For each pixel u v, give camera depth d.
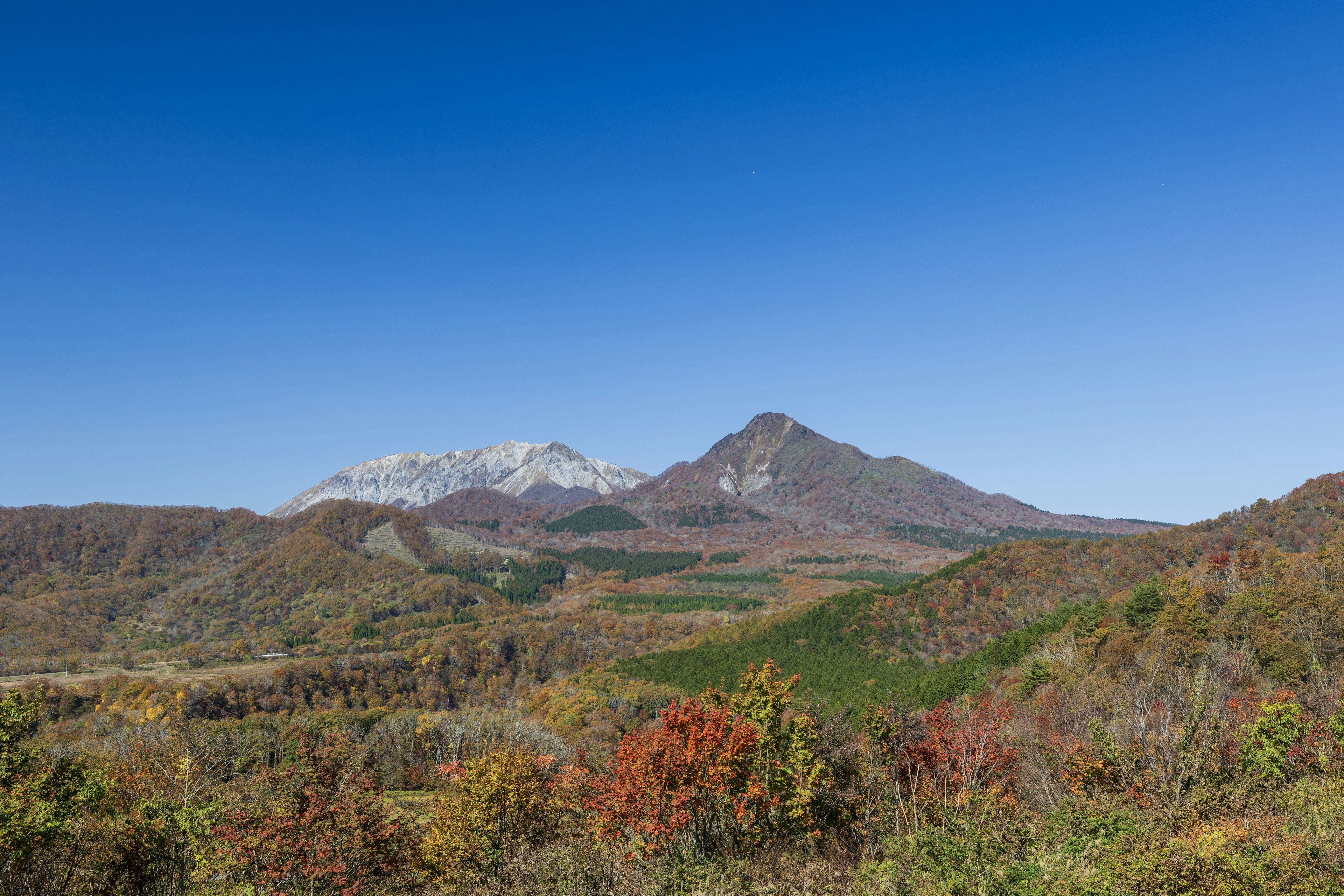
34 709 21.62
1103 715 36.94
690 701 22.06
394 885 24.91
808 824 21.16
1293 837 13.66
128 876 23.31
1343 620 49.53
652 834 19.53
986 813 20.66
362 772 24.44
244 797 23.08
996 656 87.56
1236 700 28.69
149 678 128.75
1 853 19.98
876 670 119.94
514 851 24.17
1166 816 18.27
